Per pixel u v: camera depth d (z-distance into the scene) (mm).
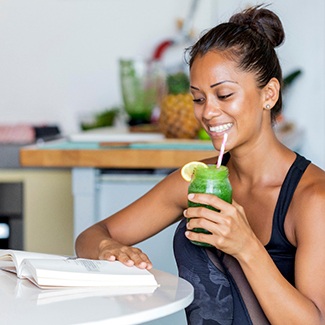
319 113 4699
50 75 5195
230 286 1939
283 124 4461
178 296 1666
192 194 1736
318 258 1800
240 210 1770
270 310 1764
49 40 5176
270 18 1965
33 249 3953
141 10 5129
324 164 4727
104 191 3256
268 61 1910
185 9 5078
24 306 1563
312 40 4691
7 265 1930
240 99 1861
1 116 5211
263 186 1959
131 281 1745
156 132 3852
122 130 4074
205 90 1880
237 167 2004
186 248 2014
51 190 3934
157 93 4059
